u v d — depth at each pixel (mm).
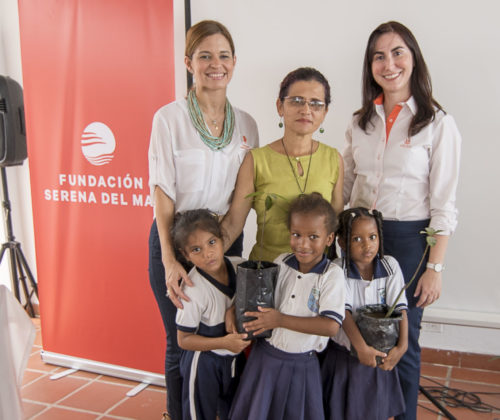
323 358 1583
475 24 2234
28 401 2283
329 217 1392
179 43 2492
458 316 2461
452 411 2158
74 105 2322
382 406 1477
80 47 2256
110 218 2354
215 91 1633
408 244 1658
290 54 2471
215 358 1505
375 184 1705
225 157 1693
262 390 1418
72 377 2521
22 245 3344
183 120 1663
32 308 3312
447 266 2492
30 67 2381
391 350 1413
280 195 1572
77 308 2525
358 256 1467
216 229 1423
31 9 2320
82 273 2471
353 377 1471
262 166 1592
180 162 1664
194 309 1463
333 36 2400
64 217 2455
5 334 1420
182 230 1420
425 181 1652
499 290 2443
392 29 1581
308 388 1429
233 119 1728
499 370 2510
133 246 2336
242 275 1348
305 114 1498
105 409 2215
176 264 1535
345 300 1458
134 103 2199
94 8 2193
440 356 2594
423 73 1613
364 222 1441
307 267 1449
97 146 2311
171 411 1838
